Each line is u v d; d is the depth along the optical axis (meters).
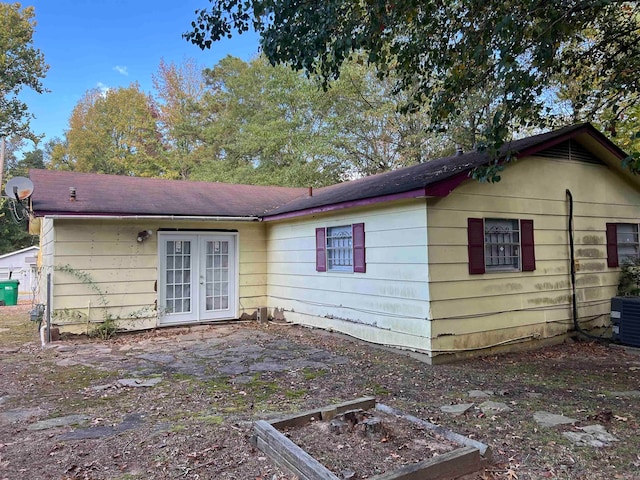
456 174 6.09
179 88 27.38
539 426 3.69
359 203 7.04
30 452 3.21
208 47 5.16
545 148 7.13
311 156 19.05
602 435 3.48
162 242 9.34
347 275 7.94
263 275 10.61
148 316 9.08
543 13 4.90
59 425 3.78
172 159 25.52
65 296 8.29
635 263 8.41
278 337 8.25
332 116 19.36
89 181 10.45
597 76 6.94
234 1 4.91
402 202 6.66
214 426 3.67
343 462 2.65
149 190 10.65
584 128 7.43
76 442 3.39
